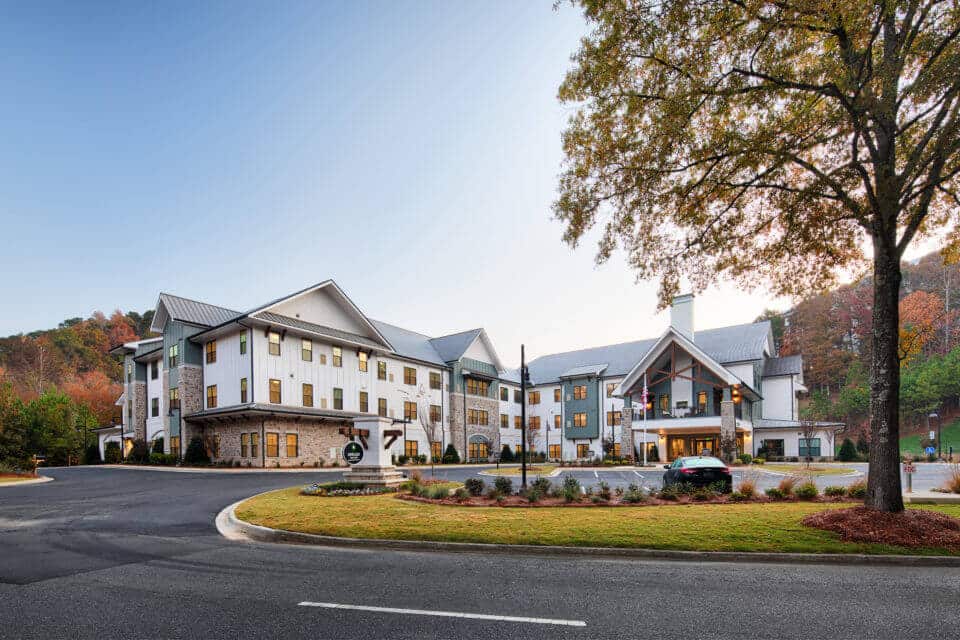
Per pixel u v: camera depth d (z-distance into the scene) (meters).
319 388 34.72
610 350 54.03
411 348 45.50
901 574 7.62
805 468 27.50
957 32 9.09
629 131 11.63
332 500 14.77
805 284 13.50
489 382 51.31
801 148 10.62
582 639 5.02
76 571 7.70
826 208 12.04
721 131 11.12
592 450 48.91
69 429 43.31
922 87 9.29
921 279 77.00
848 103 9.87
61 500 16.41
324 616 5.66
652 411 37.19
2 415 29.88
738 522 10.58
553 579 7.23
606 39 10.76
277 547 9.54
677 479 16.02
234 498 16.61
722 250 12.76
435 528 10.38
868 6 8.88
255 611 5.84
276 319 32.16
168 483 21.48
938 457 39.78
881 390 10.47
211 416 31.59
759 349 41.31
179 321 34.81
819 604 6.15
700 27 10.30
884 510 10.07
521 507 13.10
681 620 5.57
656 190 11.94
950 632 5.28
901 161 11.35
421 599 6.28
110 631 5.26
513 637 5.06
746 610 5.91
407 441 41.38
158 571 7.69
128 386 42.84
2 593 6.56
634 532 9.78
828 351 72.94
